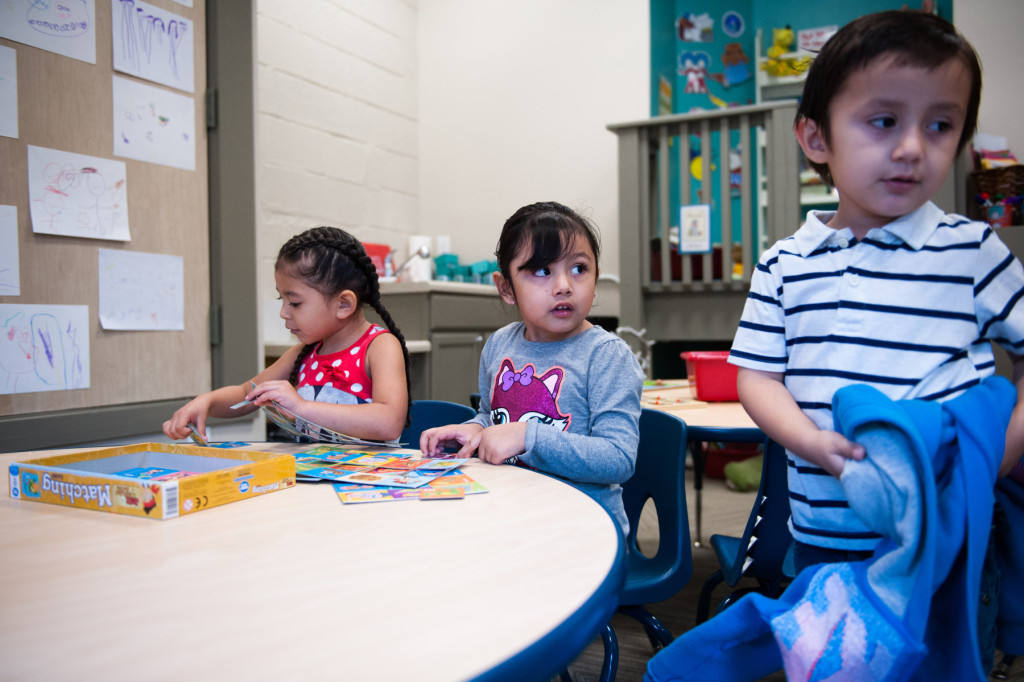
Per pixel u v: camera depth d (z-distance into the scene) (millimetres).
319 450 955
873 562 551
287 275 1177
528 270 1063
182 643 356
